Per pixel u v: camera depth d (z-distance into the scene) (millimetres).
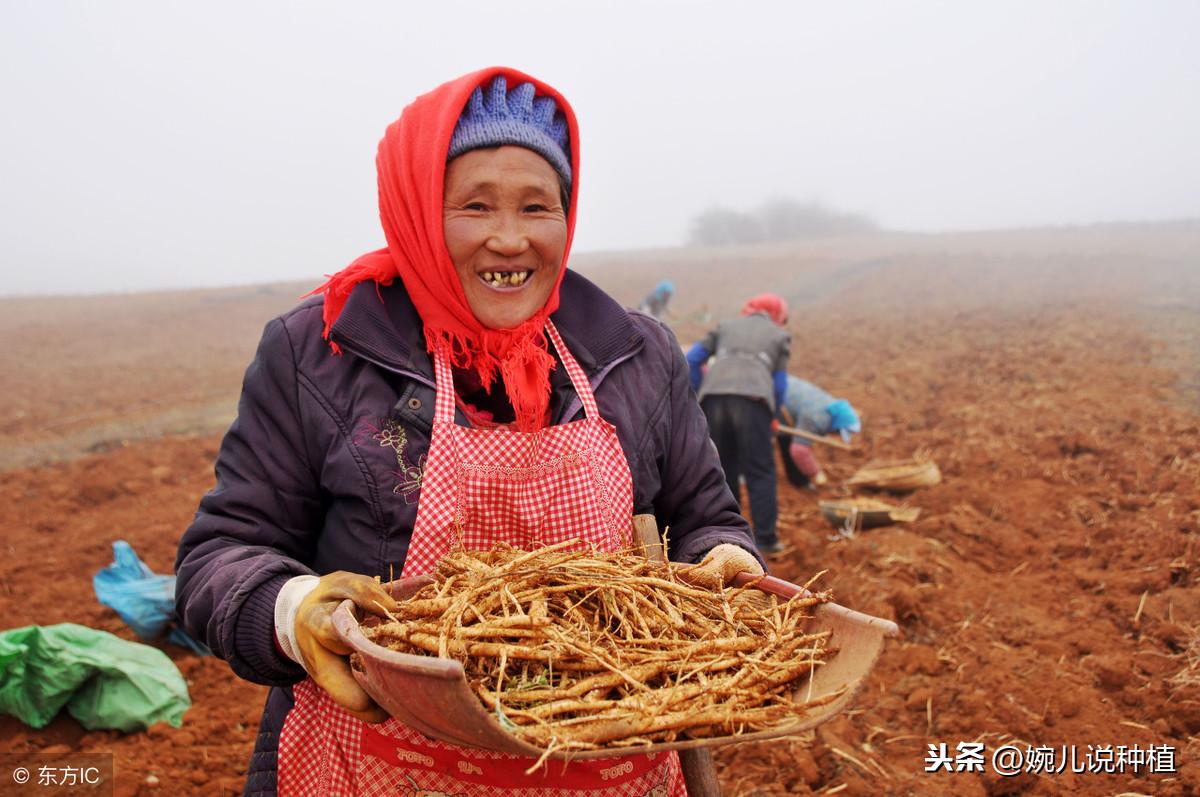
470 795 2045
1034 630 5395
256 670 2020
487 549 2219
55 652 4770
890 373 14523
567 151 2385
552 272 2295
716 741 1743
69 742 4715
